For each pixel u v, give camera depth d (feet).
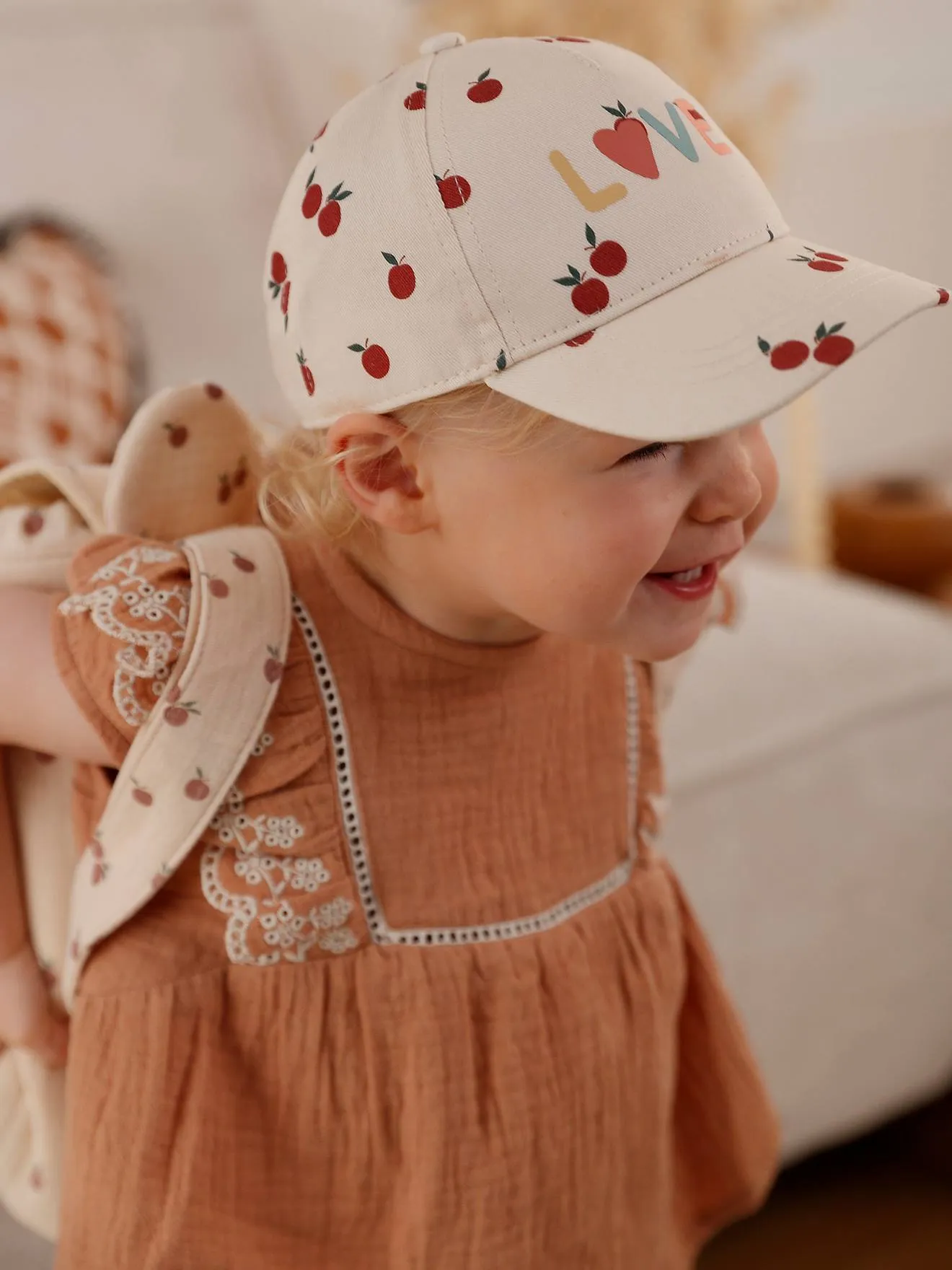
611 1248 2.04
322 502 1.75
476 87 1.55
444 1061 1.81
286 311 1.70
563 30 4.41
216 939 1.77
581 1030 1.94
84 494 1.90
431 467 1.61
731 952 2.84
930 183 6.07
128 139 4.13
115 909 1.72
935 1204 3.44
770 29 5.34
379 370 1.57
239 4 4.37
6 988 1.91
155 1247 1.72
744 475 1.59
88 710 1.65
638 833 2.16
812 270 1.56
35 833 1.94
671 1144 2.35
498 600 1.65
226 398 1.89
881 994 3.06
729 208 1.57
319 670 1.79
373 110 1.61
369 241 1.55
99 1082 1.74
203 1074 1.73
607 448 1.50
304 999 1.77
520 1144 1.86
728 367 1.45
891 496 6.39
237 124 4.36
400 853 1.84
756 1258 3.26
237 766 1.69
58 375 3.73
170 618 1.67
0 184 3.94
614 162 1.51
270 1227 1.79
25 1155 2.06
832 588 3.55
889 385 6.20
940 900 3.09
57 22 4.05
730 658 3.01
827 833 2.94
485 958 1.88
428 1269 1.84
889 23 5.84
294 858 1.76
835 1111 3.10
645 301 1.51
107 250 4.03
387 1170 1.83
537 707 1.97
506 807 1.95
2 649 1.72
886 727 3.02
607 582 1.55
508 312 1.50
